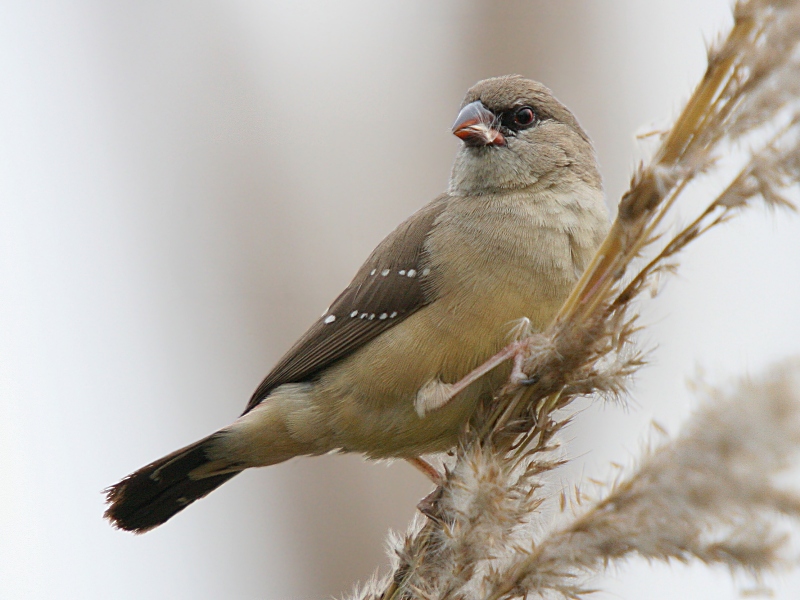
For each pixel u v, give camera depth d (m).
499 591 4.73
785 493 3.61
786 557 3.77
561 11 13.48
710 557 3.89
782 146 4.30
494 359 7.10
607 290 5.27
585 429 8.05
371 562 11.73
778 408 3.55
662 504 4.05
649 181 4.88
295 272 12.87
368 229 13.05
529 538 4.99
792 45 4.18
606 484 4.52
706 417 3.74
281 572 11.76
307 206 13.09
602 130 13.02
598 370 5.40
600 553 4.44
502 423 5.63
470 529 5.02
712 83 4.46
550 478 5.42
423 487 12.04
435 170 13.30
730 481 3.69
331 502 12.02
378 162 13.29
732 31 4.32
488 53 13.58
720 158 4.52
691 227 4.95
